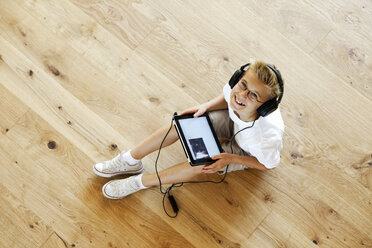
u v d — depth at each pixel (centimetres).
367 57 195
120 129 179
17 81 181
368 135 184
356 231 171
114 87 184
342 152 181
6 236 162
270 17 199
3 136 174
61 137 176
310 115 185
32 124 176
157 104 183
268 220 171
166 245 166
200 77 188
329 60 194
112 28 192
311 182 177
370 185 177
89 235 165
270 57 193
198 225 169
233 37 195
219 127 155
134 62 188
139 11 194
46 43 187
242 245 168
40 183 169
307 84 189
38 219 165
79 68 185
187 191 174
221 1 199
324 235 170
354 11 200
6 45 186
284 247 168
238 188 175
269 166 144
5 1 192
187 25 194
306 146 181
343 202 175
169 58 190
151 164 176
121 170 168
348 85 191
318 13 200
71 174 172
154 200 171
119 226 167
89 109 180
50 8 192
